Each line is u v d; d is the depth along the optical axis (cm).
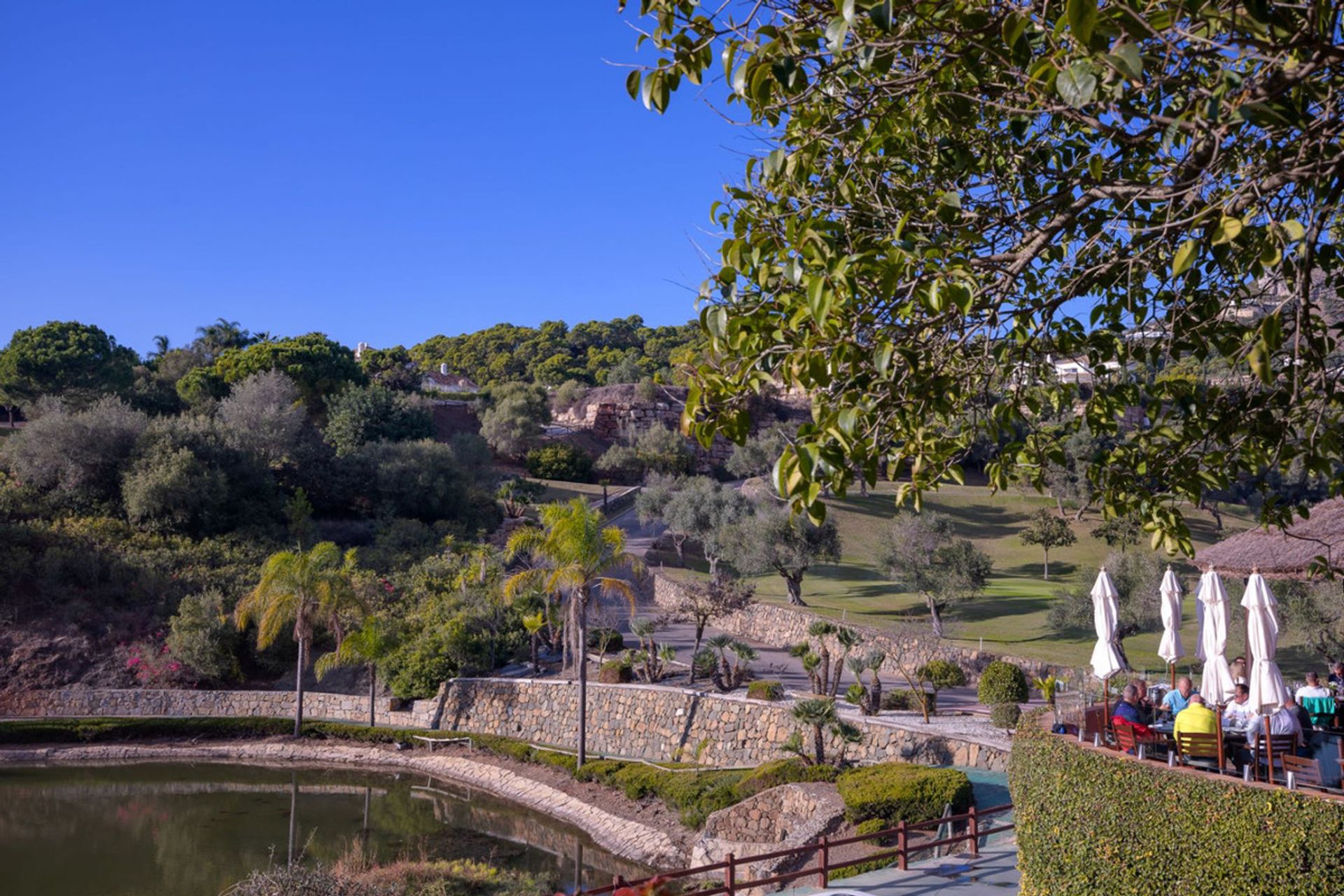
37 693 4569
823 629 3506
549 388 14500
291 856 2752
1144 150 637
